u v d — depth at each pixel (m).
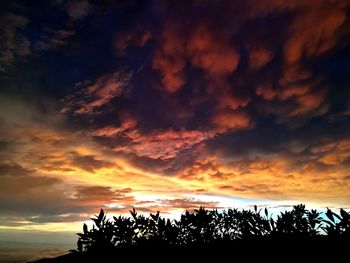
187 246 6.72
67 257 7.02
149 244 6.29
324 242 5.14
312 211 6.24
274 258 5.10
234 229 7.27
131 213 6.75
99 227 5.95
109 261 5.66
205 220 7.05
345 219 4.58
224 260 5.54
